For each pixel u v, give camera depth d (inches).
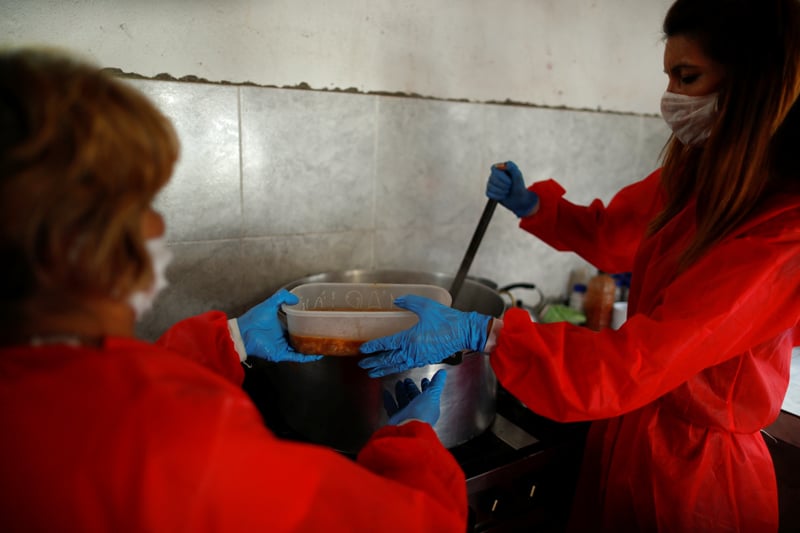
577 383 29.2
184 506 14.8
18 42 36.6
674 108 33.2
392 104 51.4
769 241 28.3
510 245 64.2
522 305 60.0
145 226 17.1
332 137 49.3
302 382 38.3
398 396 34.7
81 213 14.5
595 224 48.1
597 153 66.6
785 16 27.2
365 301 41.7
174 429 15.0
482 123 57.2
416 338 32.8
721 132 30.4
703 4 29.8
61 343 15.9
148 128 15.7
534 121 60.5
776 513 36.4
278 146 47.0
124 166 15.0
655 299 35.0
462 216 59.3
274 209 48.3
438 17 51.6
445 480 23.9
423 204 56.4
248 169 46.2
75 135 14.1
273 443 16.8
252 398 45.1
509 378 31.8
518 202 47.1
